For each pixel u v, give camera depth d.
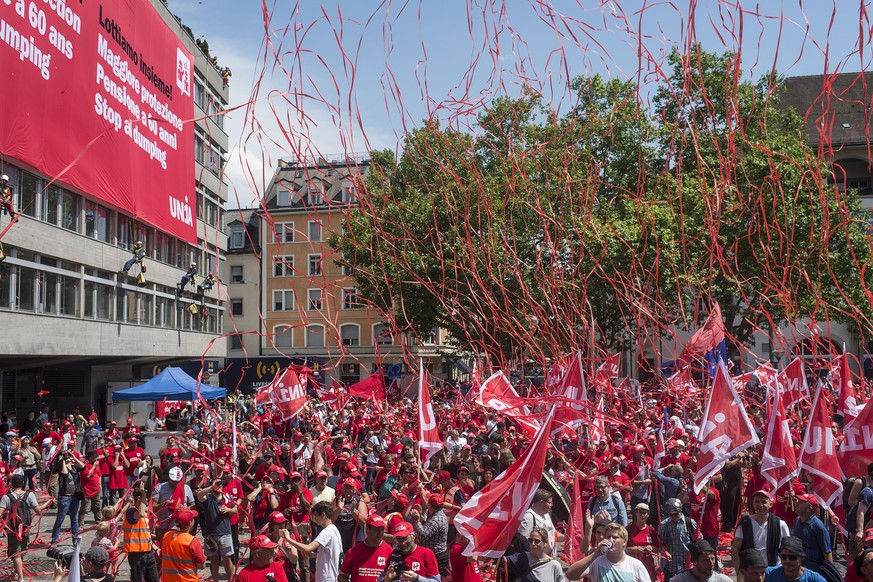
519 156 31.08
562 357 22.73
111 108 36.38
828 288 36.78
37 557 15.40
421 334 42.97
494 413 26.16
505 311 34.84
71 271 35.28
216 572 12.77
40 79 29.89
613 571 7.98
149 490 16.16
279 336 67.56
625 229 35.72
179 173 46.03
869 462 11.75
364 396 32.91
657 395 32.34
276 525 10.41
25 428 33.84
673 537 11.07
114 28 36.69
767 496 9.52
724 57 38.84
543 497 10.21
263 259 67.31
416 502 12.70
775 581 7.32
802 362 20.00
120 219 40.38
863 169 56.75
